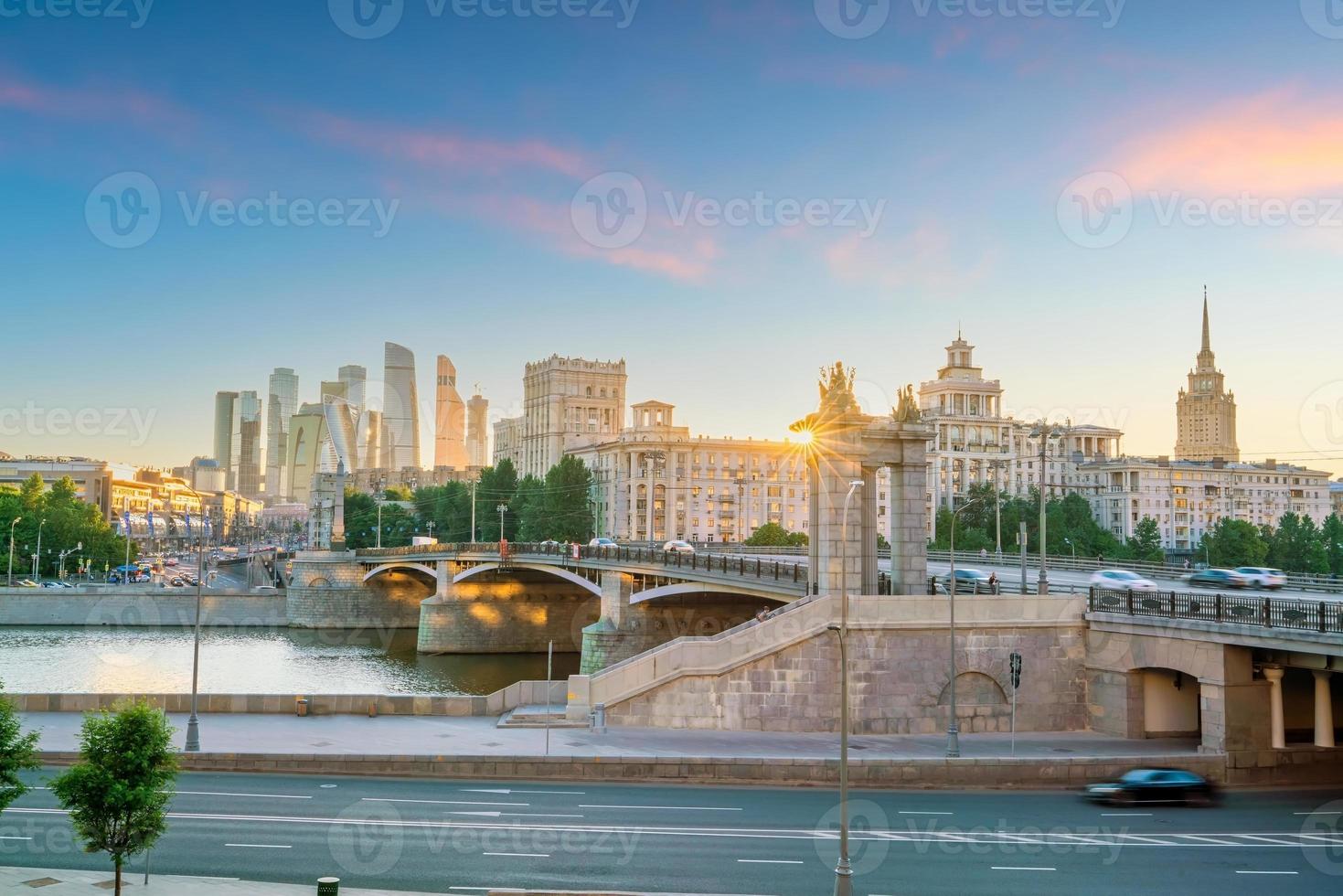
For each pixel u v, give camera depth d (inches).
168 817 1385.3
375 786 1585.9
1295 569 6707.7
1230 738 1723.7
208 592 6156.5
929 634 2050.9
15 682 3909.9
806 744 1877.5
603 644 3695.9
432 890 1112.8
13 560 7032.5
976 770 1648.6
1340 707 1840.6
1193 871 1201.4
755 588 2760.8
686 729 2026.3
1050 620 2070.6
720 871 1185.4
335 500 6924.2
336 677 4392.2
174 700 2094.0
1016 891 1126.4
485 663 4972.9
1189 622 1792.6
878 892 1119.6
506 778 1658.5
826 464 2237.9
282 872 1159.0
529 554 4778.5
